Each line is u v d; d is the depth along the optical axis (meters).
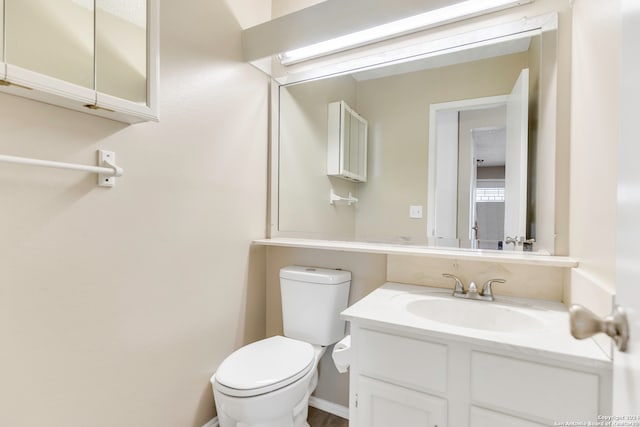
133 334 1.16
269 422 1.22
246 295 1.70
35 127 0.90
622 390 0.48
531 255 1.21
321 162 1.76
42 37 0.87
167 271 1.27
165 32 1.25
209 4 1.45
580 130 1.03
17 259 0.87
